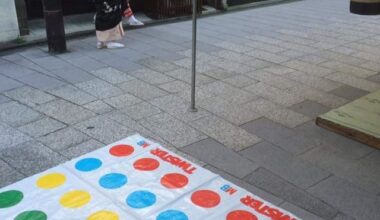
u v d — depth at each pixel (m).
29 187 2.97
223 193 2.95
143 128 3.86
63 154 3.42
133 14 8.04
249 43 6.68
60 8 5.82
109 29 6.15
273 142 3.68
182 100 4.47
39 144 3.56
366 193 3.02
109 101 4.41
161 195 2.92
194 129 3.87
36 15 7.29
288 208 2.85
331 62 5.82
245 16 8.62
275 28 7.67
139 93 4.64
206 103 4.41
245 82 5.02
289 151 3.54
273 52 6.23
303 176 3.21
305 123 4.02
